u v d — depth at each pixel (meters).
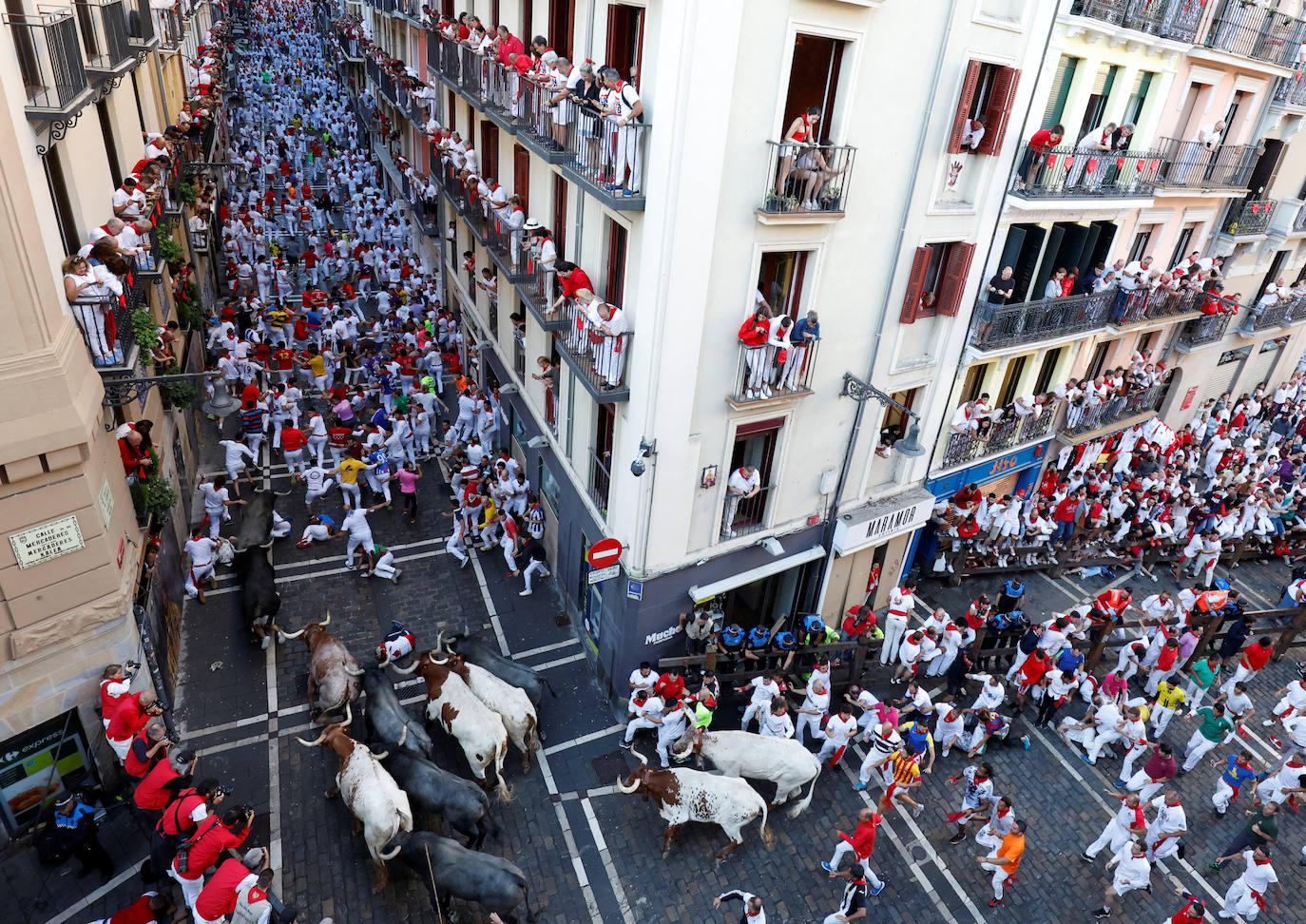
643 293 11.25
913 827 13.01
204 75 30.77
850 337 13.65
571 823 12.40
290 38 77.44
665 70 9.76
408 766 11.45
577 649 15.90
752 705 13.64
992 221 14.48
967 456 18.05
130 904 10.56
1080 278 18.00
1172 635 16.53
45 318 9.26
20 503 9.59
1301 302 26.34
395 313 27.12
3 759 10.55
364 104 42.28
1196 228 20.78
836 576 16.39
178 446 17.14
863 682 15.79
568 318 14.04
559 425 16.36
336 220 38.00
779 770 12.30
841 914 10.83
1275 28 18.22
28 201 9.10
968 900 11.95
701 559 13.80
